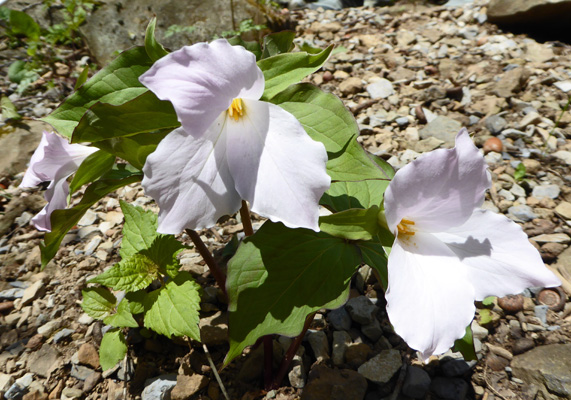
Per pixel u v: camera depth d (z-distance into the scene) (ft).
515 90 1.51
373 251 0.66
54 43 1.80
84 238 1.14
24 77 1.66
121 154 0.57
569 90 1.48
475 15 2.00
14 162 1.34
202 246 0.84
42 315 0.96
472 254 0.58
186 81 0.46
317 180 0.49
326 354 0.87
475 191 0.54
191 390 0.80
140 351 0.88
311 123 0.60
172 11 1.82
